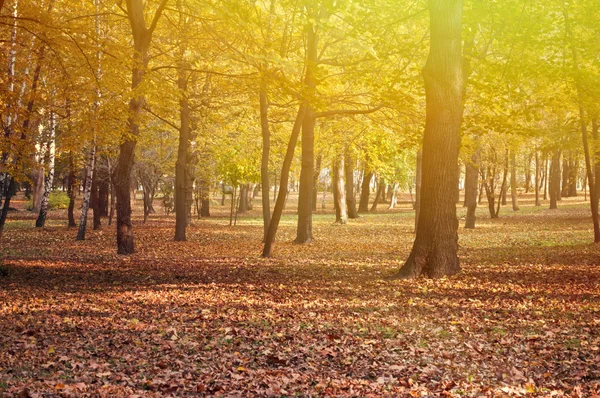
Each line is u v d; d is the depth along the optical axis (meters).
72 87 15.16
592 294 10.51
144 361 6.62
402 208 60.38
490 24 15.71
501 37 15.76
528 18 15.59
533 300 10.23
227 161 32.03
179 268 14.74
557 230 27.09
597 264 14.13
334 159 34.62
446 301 10.30
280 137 29.05
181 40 18.47
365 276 13.43
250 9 13.80
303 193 23.06
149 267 14.85
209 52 18.83
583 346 7.31
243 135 29.02
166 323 8.61
